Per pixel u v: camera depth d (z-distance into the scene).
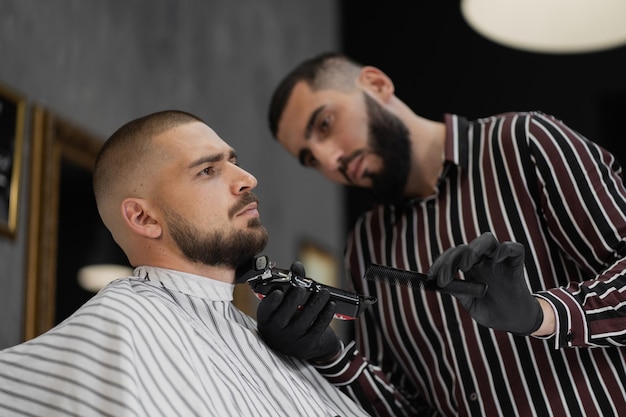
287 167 5.92
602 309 2.08
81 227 3.70
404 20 6.55
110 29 4.16
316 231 6.23
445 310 2.44
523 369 2.32
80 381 1.79
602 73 6.04
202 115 4.94
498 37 3.38
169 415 1.80
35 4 3.65
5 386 1.82
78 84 3.87
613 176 2.33
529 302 1.99
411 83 6.43
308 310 2.15
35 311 3.42
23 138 3.46
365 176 2.75
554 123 2.39
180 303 2.09
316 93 2.77
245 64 5.51
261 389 2.04
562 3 3.35
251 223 2.14
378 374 2.51
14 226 3.37
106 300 1.88
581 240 2.27
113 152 2.17
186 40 4.87
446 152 2.51
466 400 2.40
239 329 2.13
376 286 2.62
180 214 2.10
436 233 2.52
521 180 2.38
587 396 2.24
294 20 6.21
